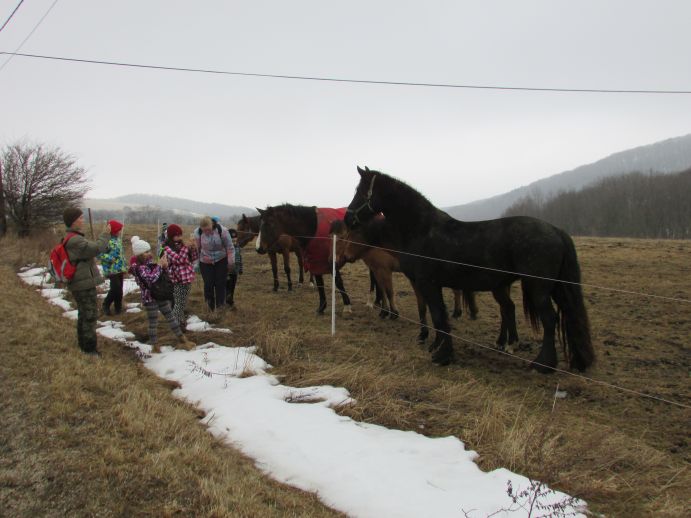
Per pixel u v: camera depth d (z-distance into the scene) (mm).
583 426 4375
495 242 5762
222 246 8047
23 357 5359
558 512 2924
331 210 8891
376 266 8258
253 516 2996
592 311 8648
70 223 5676
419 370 5969
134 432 3928
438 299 6281
